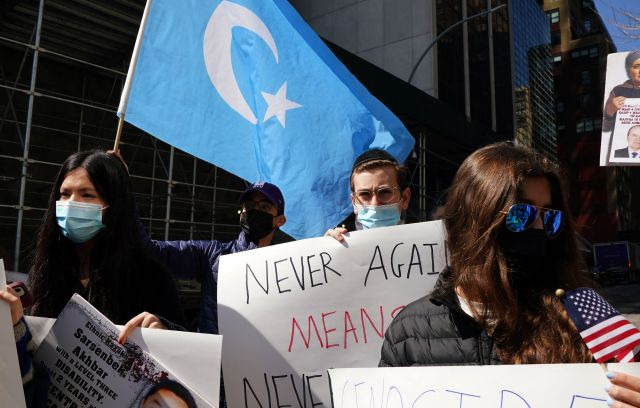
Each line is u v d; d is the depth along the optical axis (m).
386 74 13.91
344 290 2.16
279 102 3.51
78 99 11.82
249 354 2.15
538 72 39.91
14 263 8.61
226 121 3.40
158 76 3.22
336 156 3.50
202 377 1.59
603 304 1.25
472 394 1.28
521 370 1.25
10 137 10.80
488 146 1.51
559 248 1.50
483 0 29.94
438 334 1.43
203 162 13.77
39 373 1.57
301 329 2.14
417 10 25.33
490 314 1.37
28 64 11.22
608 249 34.34
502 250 1.41
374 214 2.66
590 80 66.94
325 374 2.09
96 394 1.58
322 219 3.44
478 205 1.41
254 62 3.51
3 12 9.97
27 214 10.80
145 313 1.69
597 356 1.19
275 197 3.14
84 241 2.02
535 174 1.42
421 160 16.02
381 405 1.39
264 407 2.10
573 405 1.19
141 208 12.51
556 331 1.31
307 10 29.12
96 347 1.61
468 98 26.78
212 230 12.48
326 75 3.56
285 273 2.21
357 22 27.16
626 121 3.81
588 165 65.38
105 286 1.94
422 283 2.14
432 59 24.45
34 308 1.98
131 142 12.61
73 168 2.05
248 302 2.20
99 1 9.57
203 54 3.37
